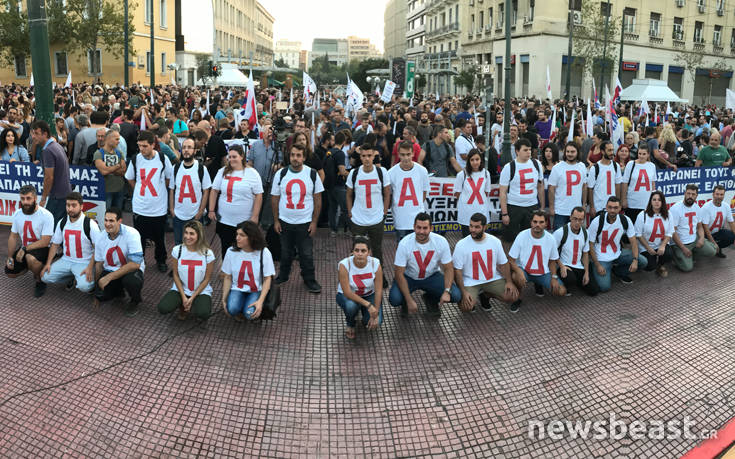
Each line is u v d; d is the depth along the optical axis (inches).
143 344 229.9
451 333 252.2
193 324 248.5
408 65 900.6
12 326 236.8
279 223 287.0
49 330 235.5
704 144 495.2
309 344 238.2
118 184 346.9
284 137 364.5
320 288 289.4
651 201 325.7
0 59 1581.0
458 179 328.8
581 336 252.2
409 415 196.1
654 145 459.5
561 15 1647.4
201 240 244.1
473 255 262.4
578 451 181.9
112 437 179.2
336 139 369.7
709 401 210.5
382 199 285.4
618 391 213.2
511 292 266.8
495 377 219.3
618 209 298.8
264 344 235.9
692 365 232.8
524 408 201.9
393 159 374.3
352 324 240.2
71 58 1632.6
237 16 3189.0
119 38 1443.2
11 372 205.5
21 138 423.8
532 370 224.7
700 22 1973.4
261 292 244.8
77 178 343.0
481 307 279.6
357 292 240.4
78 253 264.4
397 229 294.4
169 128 427.8
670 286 315.3
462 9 2187.5
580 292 302.5
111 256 253.4
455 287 264.7
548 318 269.1
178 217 292.2
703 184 424.8
